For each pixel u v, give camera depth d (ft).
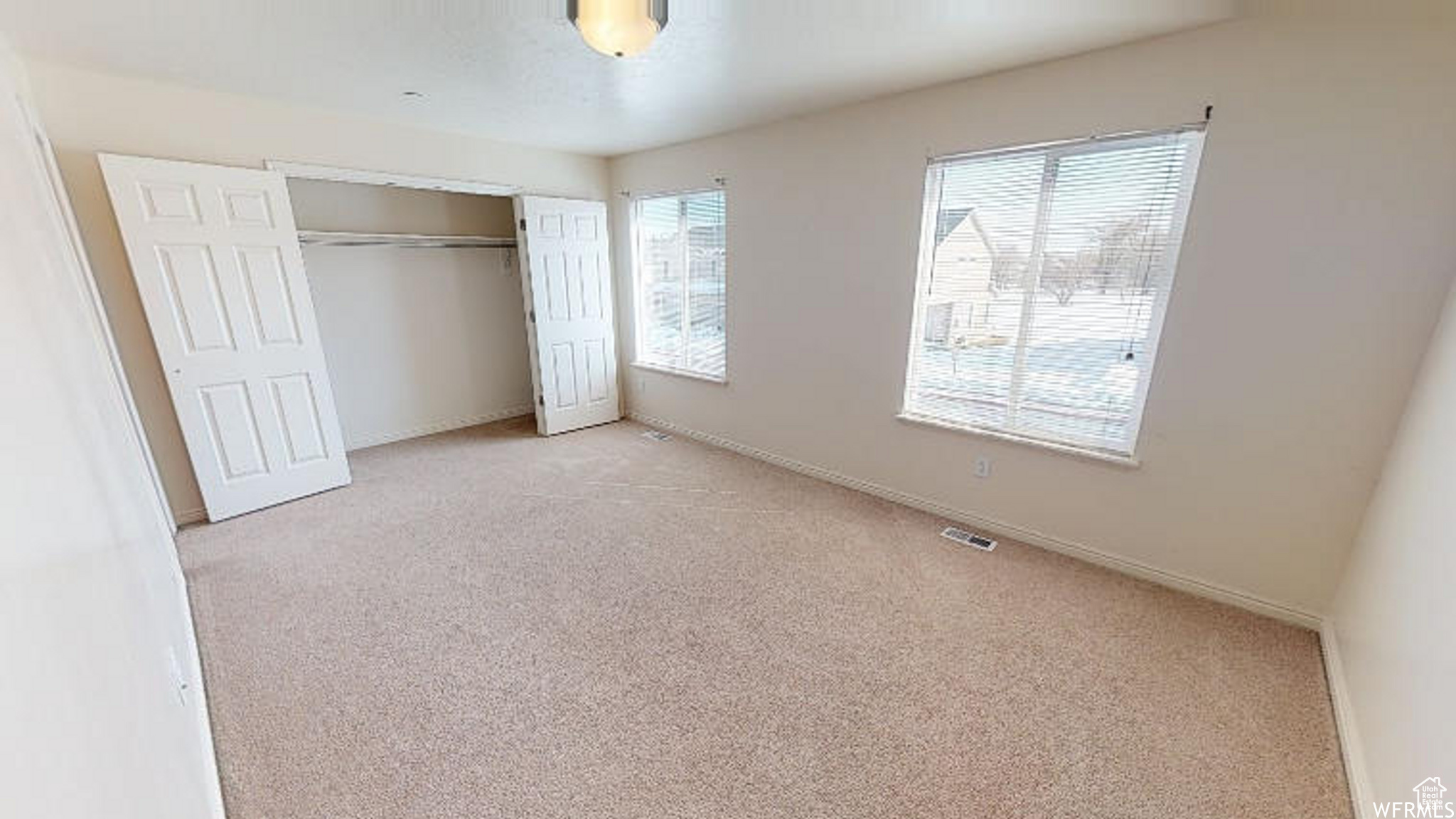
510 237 16.48
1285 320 6.61
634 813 4.81
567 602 7.81
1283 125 6.26
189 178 9.27
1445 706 3.82
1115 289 7.84
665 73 8.41
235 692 6.12
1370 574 5.86
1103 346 8.09
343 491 11.68
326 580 8.33
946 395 10.00
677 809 4.85
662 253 15.03
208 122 9.52
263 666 6.52
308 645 6.90
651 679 6.36
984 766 5.23
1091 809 4.81
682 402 15.31
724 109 10.29
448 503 11.09
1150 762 5.23
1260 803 4.83
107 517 3.67
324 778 5.12
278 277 10.48
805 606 7.69
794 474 12.59
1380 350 6.12
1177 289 7.25
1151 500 7.99
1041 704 5.94
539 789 5.03
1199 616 7.34
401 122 11.46
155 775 3.10
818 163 10.72
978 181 8.84
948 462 10.12
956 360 9.73
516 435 15.66
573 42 7.27
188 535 9.71
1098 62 7.36
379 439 14.90
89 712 2.31
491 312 16.71
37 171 6.30
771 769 5.22
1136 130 7.20
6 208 3.51
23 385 2.67
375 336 14.51
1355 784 4.85
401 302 14.85
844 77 8.46
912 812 4.81
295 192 12.82
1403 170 5.74
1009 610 7.55
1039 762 5.25
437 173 12.34
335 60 7.96
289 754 5.36
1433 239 5.69
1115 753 5.33
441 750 5.42
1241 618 7.30
